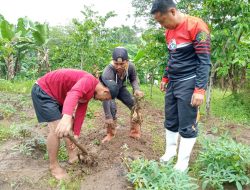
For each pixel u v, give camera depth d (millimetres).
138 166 3287
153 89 10031
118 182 3361
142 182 3148
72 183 3391
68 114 2998
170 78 3688
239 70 7930
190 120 3553
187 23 3361
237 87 8086
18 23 11258
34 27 10859
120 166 3584
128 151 4059
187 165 3697
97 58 8094
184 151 3623
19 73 12859
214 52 5898
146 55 8156
